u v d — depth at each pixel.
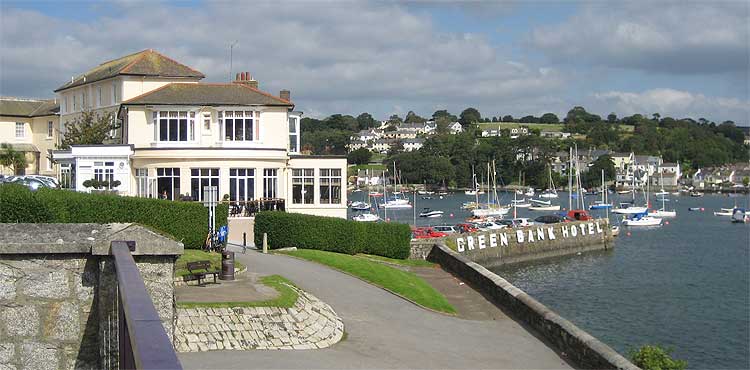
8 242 12.31
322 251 46.31
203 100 58.91
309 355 22.88
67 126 70.62
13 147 84.56
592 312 54.19
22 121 87.88
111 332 12.02
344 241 50.34
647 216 145.38
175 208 37.34
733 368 39.56
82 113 68.88
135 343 6.89
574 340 26.23
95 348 12.31
